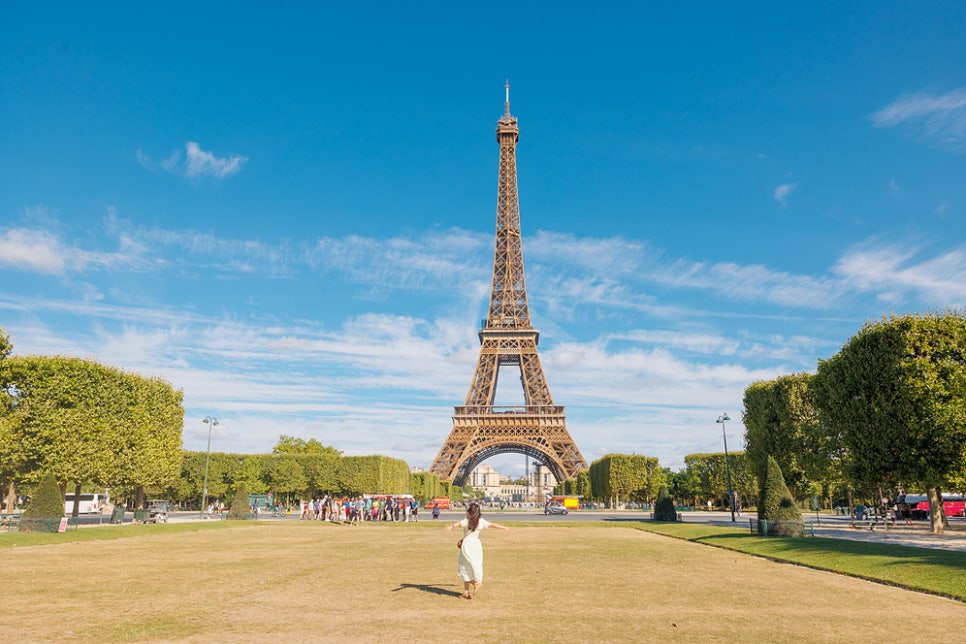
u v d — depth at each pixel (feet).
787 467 256.93
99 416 249.14
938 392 158.10
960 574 91.35
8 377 234.58
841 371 183.83
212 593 78.95
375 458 450.71
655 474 462.60
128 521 281.74
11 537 156.04
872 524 208.13
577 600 75.77
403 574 98.37
